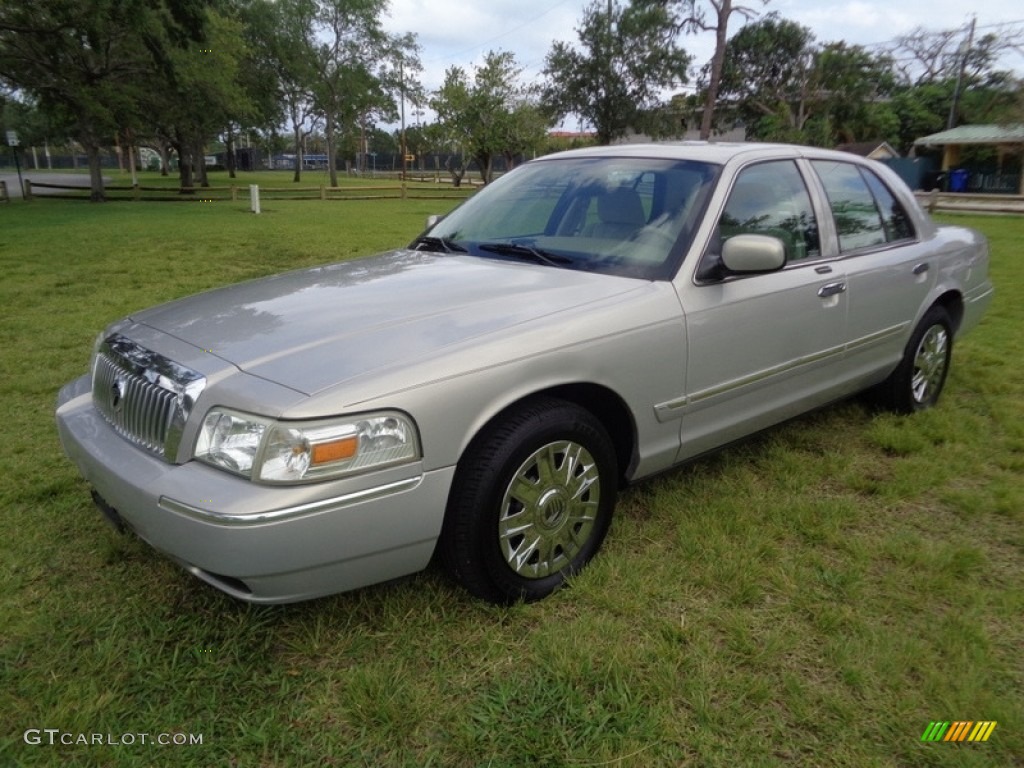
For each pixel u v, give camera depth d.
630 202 3.55
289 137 96.50
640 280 3.12
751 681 2.40
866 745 2.17
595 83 44.25
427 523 2.45
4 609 2.77
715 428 3.36
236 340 2.65
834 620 2.67
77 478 3.84
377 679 2.39
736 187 3.47
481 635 2.64
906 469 3.91
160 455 2.50
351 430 2.27
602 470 2.92
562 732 2.20
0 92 29.47
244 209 24.56
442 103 43.19
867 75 46.72
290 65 50.97
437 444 2.42
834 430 4.50
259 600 2.31
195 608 2.78
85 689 2.37
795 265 3.66
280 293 3.18
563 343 2.72
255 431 2.26
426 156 83.00
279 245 13.88
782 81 47.03
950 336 4.85
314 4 51.81
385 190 34.88
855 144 42.84
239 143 89.44
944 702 2.31
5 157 85.62
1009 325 7.20
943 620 2.71
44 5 23.92
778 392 3.63
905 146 48.72
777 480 3.81
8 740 2.17
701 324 3.14
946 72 50.91
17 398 5.10
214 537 2.20
